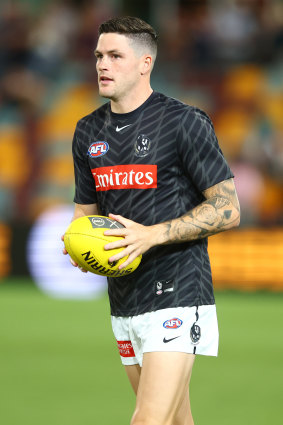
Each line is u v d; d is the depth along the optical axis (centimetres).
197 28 6981
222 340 3416
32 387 2492
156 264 1366
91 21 7106
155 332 1351
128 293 1388
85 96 6856
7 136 6681
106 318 4084
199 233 1327
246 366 2855
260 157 6141
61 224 5403
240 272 5331
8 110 6831
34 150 6638
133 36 1355
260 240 5309
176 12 7106
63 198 6450
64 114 6775
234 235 5341
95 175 1418
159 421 1298
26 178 6531
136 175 1360
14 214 6388
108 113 1423
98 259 1306
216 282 5356
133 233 1298
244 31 6881
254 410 2203
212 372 2758
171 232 1314
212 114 6631
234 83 6725
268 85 6675
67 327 3769
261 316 4144
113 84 1357
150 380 1323
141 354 1405
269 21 6919
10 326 3800
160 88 6769
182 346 1339
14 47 6975
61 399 2327
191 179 1379
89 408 2211
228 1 7050
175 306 1355
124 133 1380
